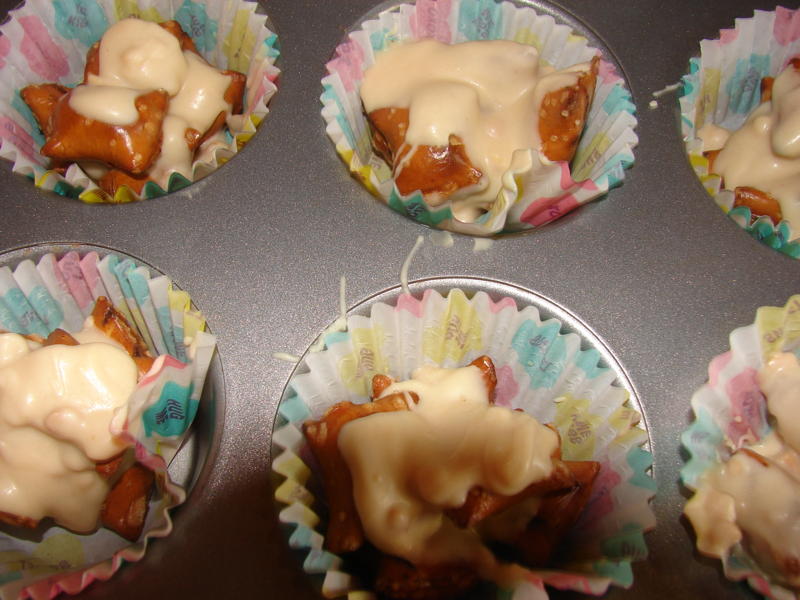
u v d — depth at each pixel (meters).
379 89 0.17
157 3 0.18
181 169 0.16
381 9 0.18
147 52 0.16
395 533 0.12
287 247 0.15
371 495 0.12
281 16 0.18
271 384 0.14
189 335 0.15
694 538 0.13
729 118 0.19
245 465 0.14
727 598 0.13
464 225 0.15
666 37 0.18
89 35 0.18
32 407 0.13
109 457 0.13
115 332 0.15
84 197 0.16
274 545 0.13
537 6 0.18
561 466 0.13
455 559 0.13
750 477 0.13
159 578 0.13
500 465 0.12
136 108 0.15
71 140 0.15
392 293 0.15
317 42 0.17
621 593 0.13
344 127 0.16
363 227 0.15
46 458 0.14
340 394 0.15
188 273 0.15
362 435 0.13
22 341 0.14
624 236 0.15
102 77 0.16
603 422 0.14
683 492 0.14
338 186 0.16
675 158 0.16
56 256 0.15
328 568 0.12
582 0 0.18
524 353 0.15
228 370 0.14
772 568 0.13
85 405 0.13
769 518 0.13
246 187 0.16
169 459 0.15
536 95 0.16
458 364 0.16
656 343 0.15
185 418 0.15
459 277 0.15
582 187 0.15
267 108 0.17
